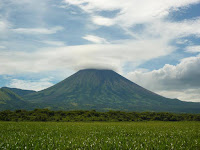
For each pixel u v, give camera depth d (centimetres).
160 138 1962
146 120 8869
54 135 2211
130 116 8938
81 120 7581
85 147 1445
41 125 3994
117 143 1553
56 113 8706
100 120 7819
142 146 1474
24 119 7038
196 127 3888
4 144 1514
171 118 8919
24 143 1581
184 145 1588
